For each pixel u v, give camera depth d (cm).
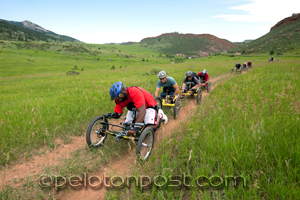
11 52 15950
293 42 16375
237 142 323
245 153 294
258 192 237
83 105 647
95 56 19600
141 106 363
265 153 281
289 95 536
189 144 376
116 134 381
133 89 368
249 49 19175
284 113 417
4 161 354
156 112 421
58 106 604
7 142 407
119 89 345
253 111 481
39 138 442
